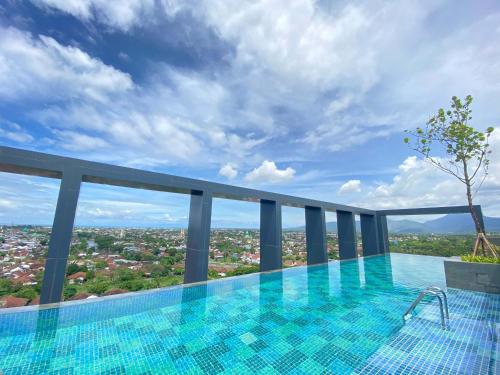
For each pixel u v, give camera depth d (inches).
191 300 201.2
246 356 119.3
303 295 222.8
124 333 141.6
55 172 179.8
